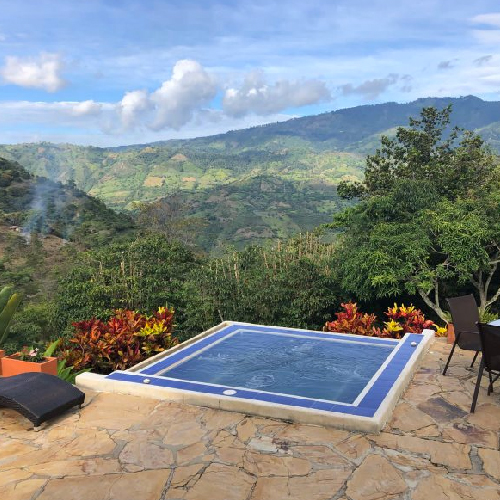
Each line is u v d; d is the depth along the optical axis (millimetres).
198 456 3668
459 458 3604
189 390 4820
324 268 13961
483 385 5148
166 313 8438
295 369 6035
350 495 3143
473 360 5871
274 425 4203
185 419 4352
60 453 3740
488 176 22031
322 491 3188
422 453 3680
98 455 3701
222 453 3713
